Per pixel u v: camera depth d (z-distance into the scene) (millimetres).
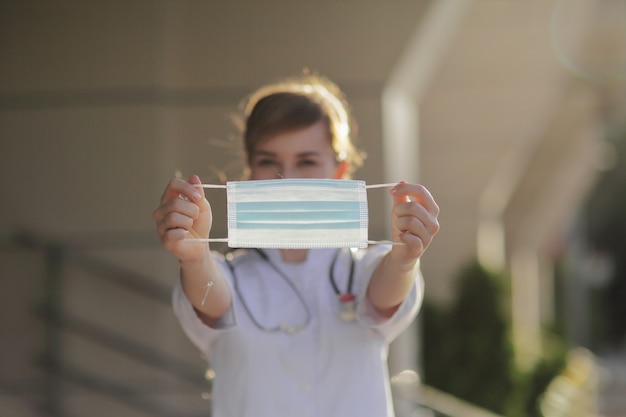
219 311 2836
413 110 7645
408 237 2602
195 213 2588
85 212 6309
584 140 15086
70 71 6309
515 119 10719
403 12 6375
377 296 2807
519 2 9445
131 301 6328
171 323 6324
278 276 2975
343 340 2875
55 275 6320
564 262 22031
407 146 7289
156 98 6293
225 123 6344
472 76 10203
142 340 6301
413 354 7098
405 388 6277
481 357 11875
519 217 17047
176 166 6320
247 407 2832
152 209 6281
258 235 2592
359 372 2859
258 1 6414
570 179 17109
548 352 12445
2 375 6344
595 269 25672
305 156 3016
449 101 10703
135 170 6293
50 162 6324
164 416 6301
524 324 17938
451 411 7758
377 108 6355
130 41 6320
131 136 6297
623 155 30109
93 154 6305
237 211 2598
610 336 28375
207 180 6266
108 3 6324
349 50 6410
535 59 9930
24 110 6320
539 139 14781
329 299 2932
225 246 5402
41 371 6324
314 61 6395
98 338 6320
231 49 6391
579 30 10523
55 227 6324
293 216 2594
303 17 6398
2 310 6348
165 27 6336
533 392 11938
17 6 6324
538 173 15773
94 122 6309
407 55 6359
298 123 3004
